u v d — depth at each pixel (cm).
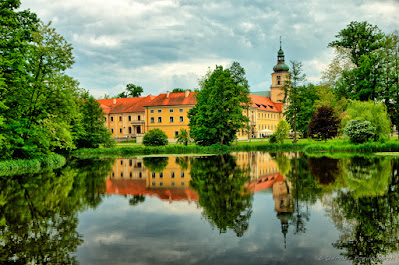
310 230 802
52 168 2538
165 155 4109
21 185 1633
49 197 1315
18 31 2528
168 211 1054
